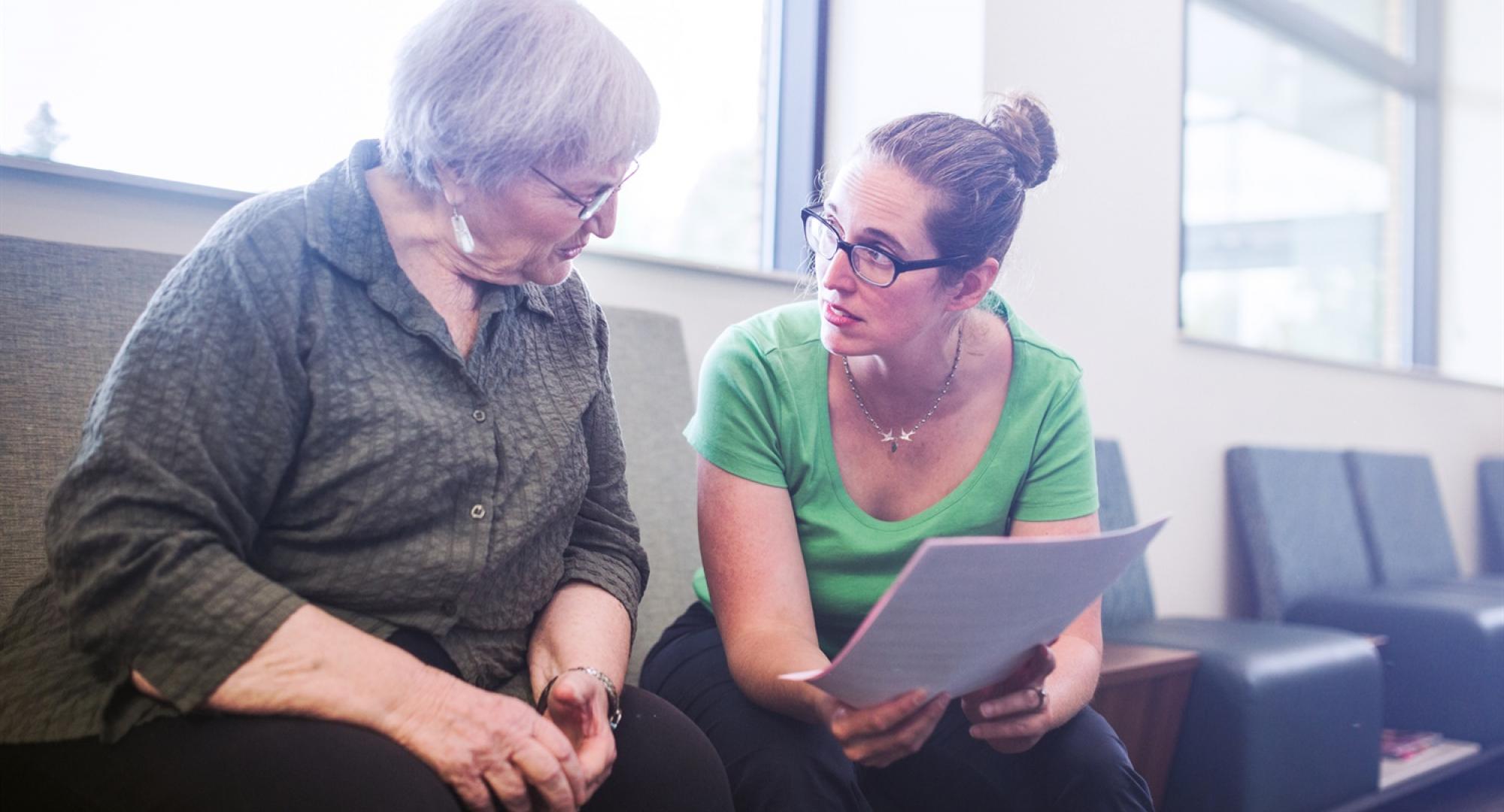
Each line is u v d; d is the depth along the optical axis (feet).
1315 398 11.60
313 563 3.44
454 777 3.17
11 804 3.09
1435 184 15.15
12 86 5.12
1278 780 6.90
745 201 8.34
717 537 4.58
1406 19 14.99
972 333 4.96
